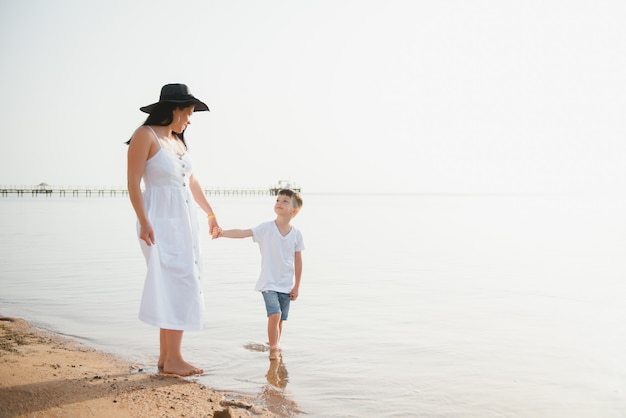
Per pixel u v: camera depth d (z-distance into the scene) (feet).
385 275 30.99
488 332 17.72
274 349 15.11
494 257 40.22
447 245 50.14
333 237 59.36
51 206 149.48
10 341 15.31
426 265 35.70
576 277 30.22
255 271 32.81
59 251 41.75
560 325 18.69
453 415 11.00
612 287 26.76
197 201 15.19
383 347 15.92
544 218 104.99
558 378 13.26
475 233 65.77
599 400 11.86
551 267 34.53
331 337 17.08
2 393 10.37
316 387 12.48
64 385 11.21
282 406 11.24
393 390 12.36
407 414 11.01
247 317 19.85
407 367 14.05
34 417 9.43
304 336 17.19
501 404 11.60
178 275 12.52
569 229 73.00
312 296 24.35
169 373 12.94
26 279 27.96
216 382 12.63
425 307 21.81
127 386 11.54
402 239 56.80
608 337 17.11
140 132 12.50
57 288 25.26
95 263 34.73
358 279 29.48
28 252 40.91
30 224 74.74
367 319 19.61
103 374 12.37
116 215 101.60
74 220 85.10
